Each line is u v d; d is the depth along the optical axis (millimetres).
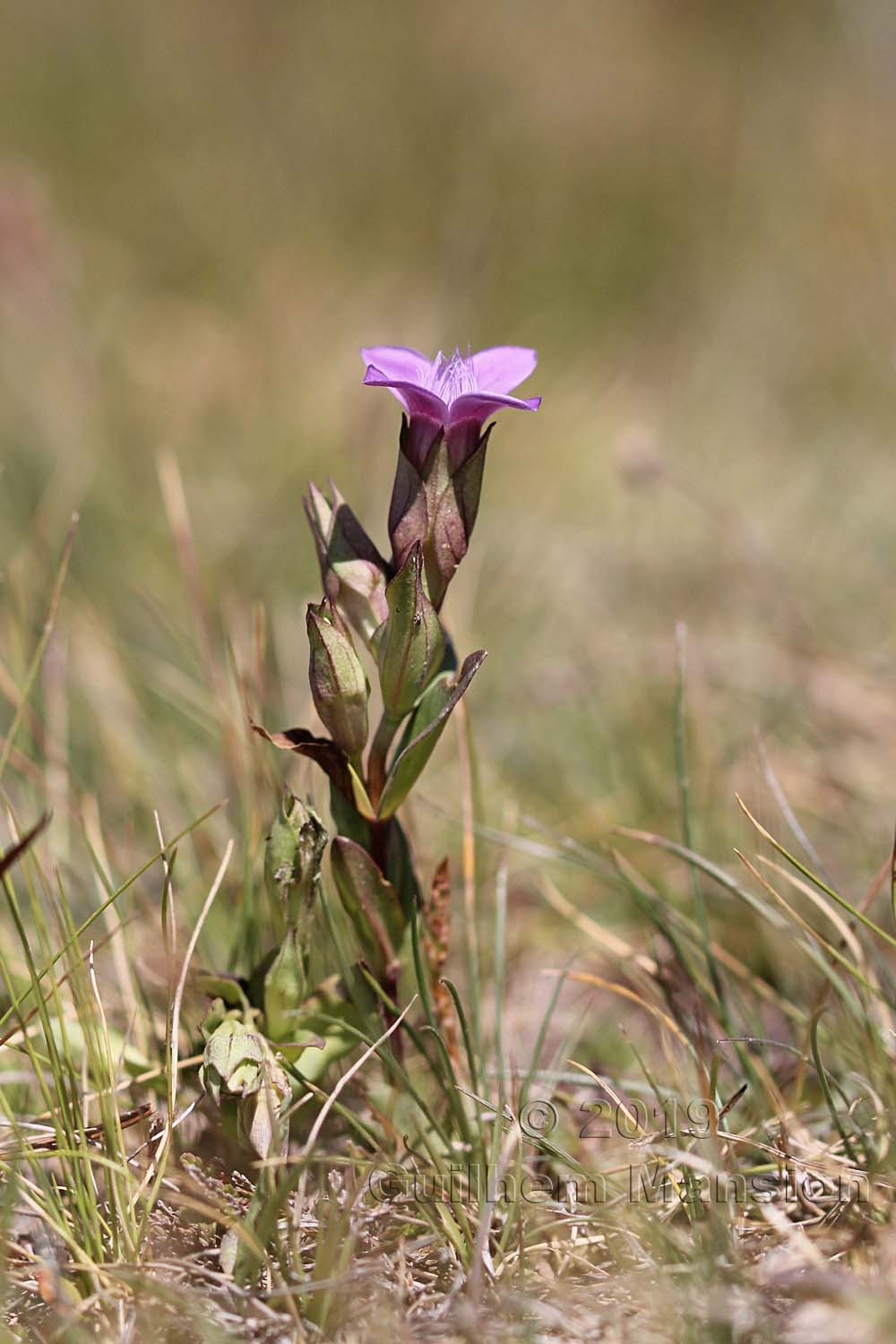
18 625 722
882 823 708
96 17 1986
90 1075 634
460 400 615
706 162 1892
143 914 670
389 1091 631
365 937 628
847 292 1546
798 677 751
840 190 1784
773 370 1459
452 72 2018
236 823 686
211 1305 602
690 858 652
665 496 1099
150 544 901
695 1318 593
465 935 673
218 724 702
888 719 736
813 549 975
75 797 699
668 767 723
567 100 1986
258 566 888
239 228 1635
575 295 1655
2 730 724
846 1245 605
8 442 1015
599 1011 675
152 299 1490
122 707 727
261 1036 617
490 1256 607
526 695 778
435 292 1476
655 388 1430
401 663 621
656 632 832
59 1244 610
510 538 979
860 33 2201
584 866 670
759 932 674
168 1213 616
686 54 2207
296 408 1175
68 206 1629
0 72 1830
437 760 737
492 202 1779
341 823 630
